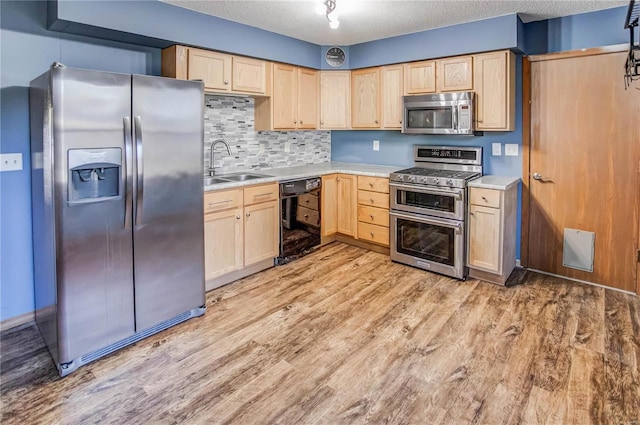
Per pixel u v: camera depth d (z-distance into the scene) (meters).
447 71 3.72
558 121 3.42
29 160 2.66
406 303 3.02
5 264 2.64
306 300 3.09
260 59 3.77
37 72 2.63
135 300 2.44
